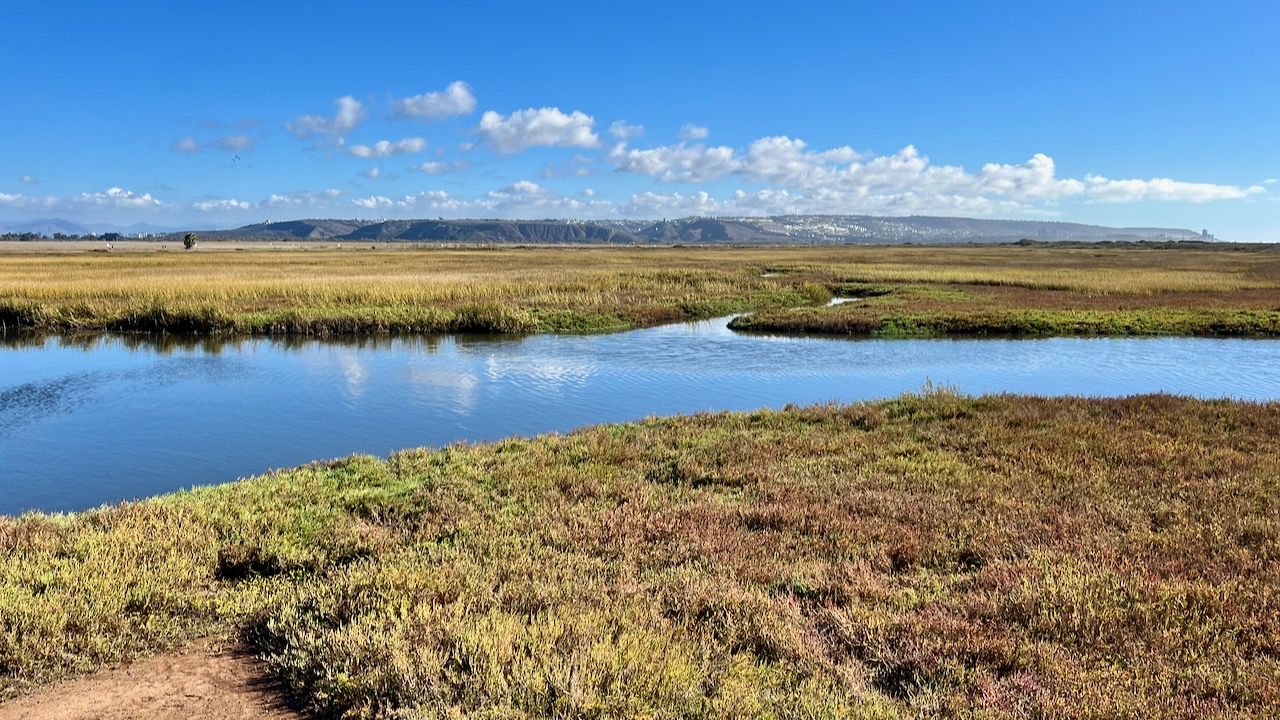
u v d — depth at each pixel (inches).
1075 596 220.4
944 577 250.2
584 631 194.5
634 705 161.5
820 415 516.7
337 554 270.2
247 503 322.7
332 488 353.7
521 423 603.2
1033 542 277.4
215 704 176.7
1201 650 193.3
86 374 812.6
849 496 338.3
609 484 359.3
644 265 3043.8
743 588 240.5
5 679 182.9
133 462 491.5
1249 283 1889.8
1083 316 1245.7
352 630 194.1
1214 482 345.4
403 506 323.0
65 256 3671.3
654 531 296.2
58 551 257.6
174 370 841.5
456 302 1386.6
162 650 204.4
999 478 362.6
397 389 738.8
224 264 2829.7
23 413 631.8
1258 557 257.0
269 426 590.9
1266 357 949.8
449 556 266.2
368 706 166.2
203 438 553.9
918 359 931.3
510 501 335.6
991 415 502.6
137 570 240.2
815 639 203.8
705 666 181.9
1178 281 1939.0
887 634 204.7
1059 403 542.0
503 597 224.7
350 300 1364.4
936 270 2576.3
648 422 511.2
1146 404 531.2
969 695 174.1
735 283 1907.0
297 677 186.7
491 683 166.4
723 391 730.8
